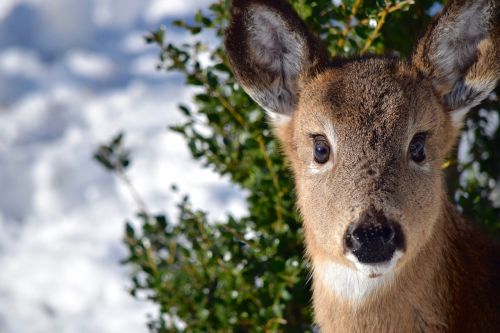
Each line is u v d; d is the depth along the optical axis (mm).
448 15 9516
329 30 11016
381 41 11117
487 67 9594
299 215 11047
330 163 9250
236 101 11203
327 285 9570
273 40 10102
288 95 10094
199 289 11539
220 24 11250
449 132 9664
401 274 9305
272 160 11078
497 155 11820
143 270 11766
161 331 11891
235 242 11320
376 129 9023
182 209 11578
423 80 9461
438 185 9320
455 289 9641
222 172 11539
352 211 8758
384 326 9422
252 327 11289
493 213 11531
